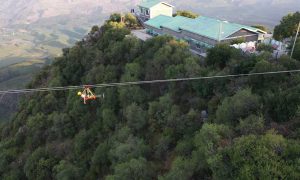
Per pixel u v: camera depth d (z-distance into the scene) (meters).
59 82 75.31
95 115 60.97
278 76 41.50
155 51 61.12
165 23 83.38
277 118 36.19
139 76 59.22
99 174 48.50
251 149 27.77
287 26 67.19
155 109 49.47
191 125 43.41
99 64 70.88
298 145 27.20
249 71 45.94
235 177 27.72
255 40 72.19
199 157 34.22
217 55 52.34
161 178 35.88
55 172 52.62
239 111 37.25
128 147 44.50
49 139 63.69
